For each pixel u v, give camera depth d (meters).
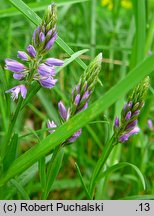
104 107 0.13
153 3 0.36
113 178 0.25
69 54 0.17
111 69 0.33
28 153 0.14
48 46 0.13
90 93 0.14
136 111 0.15
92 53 0.29
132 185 0.25
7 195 0.16
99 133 0.29
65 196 0.27
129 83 0.12
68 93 0.29
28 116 0.32
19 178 0.16
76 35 0.33
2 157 0.15
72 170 0.29
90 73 0.14
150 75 0.31
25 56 0.14
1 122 0.27
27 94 0.14
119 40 0.36
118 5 0.35
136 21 0.23
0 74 0.14
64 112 0.14
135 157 0.26
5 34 0.32
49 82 0.14
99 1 0.44
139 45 0.23
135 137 0.25
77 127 0.13
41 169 0.15
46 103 0.25
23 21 0.35
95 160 0.29
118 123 0.15
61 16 0.30
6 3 0.35
